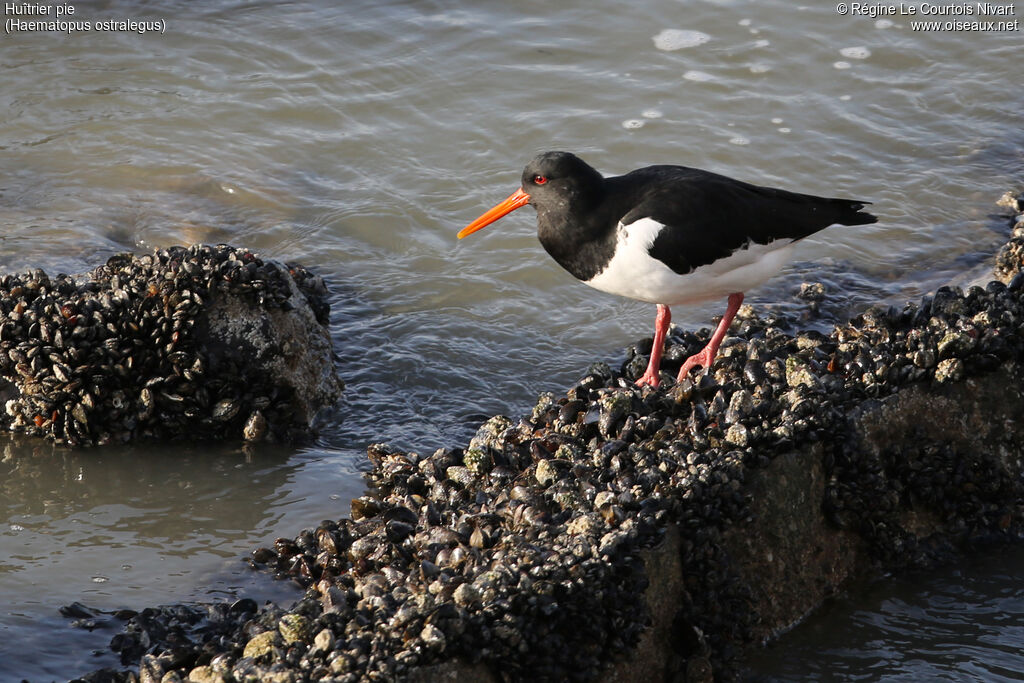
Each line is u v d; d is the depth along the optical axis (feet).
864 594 32.48
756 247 36.63
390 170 53.62
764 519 31.30
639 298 38.34
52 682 26.55
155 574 30.78
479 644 25.57
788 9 65.98
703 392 35.65
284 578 30.81
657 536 28.89
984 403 35.35
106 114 56.59
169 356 36.94
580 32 63.72
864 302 45.73
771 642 30.53
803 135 56.08
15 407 36.94
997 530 34.35
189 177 52.60
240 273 38.60
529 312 45.42
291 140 55.47
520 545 27.76
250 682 24.22
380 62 60.85
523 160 54.29
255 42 62.23
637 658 27.99
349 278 46.93
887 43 63.31
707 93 58.95
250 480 35.68
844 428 33.30
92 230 48.65
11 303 37.78
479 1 66.03
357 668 24.32
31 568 30.71
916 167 54.29
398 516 31.50
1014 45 63.41
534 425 35.32
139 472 35.73
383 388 41.06
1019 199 51.60
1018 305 37.88
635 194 36.70
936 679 28.86
